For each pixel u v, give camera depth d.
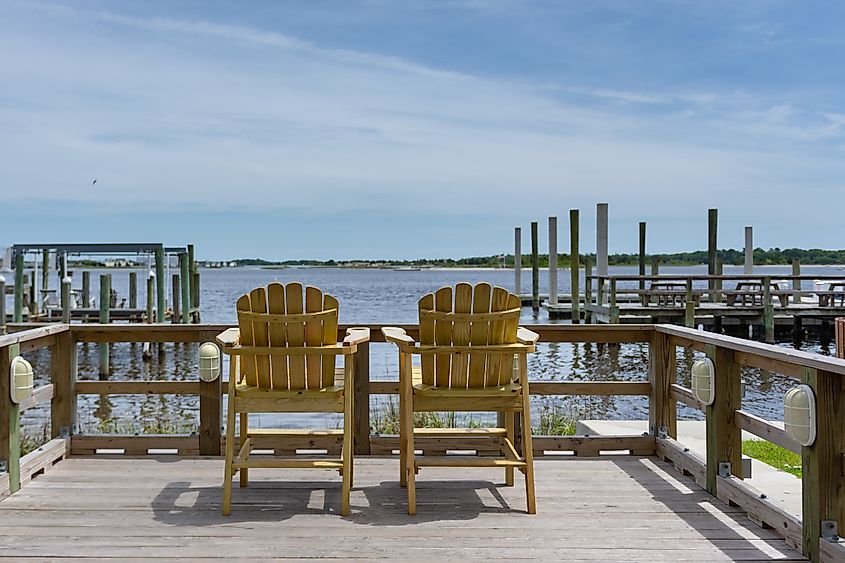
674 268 57.91
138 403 9.77
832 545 2.85
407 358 3.70
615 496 3.91
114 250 17.86
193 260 21.52
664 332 4.71
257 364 3.75
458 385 3.79
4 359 3.87
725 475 3.88
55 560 2.97
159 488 4.02
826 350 16.47
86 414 8.98
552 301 22.19
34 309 18.84
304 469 4.48
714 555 3.08
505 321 3.77
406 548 3.13
